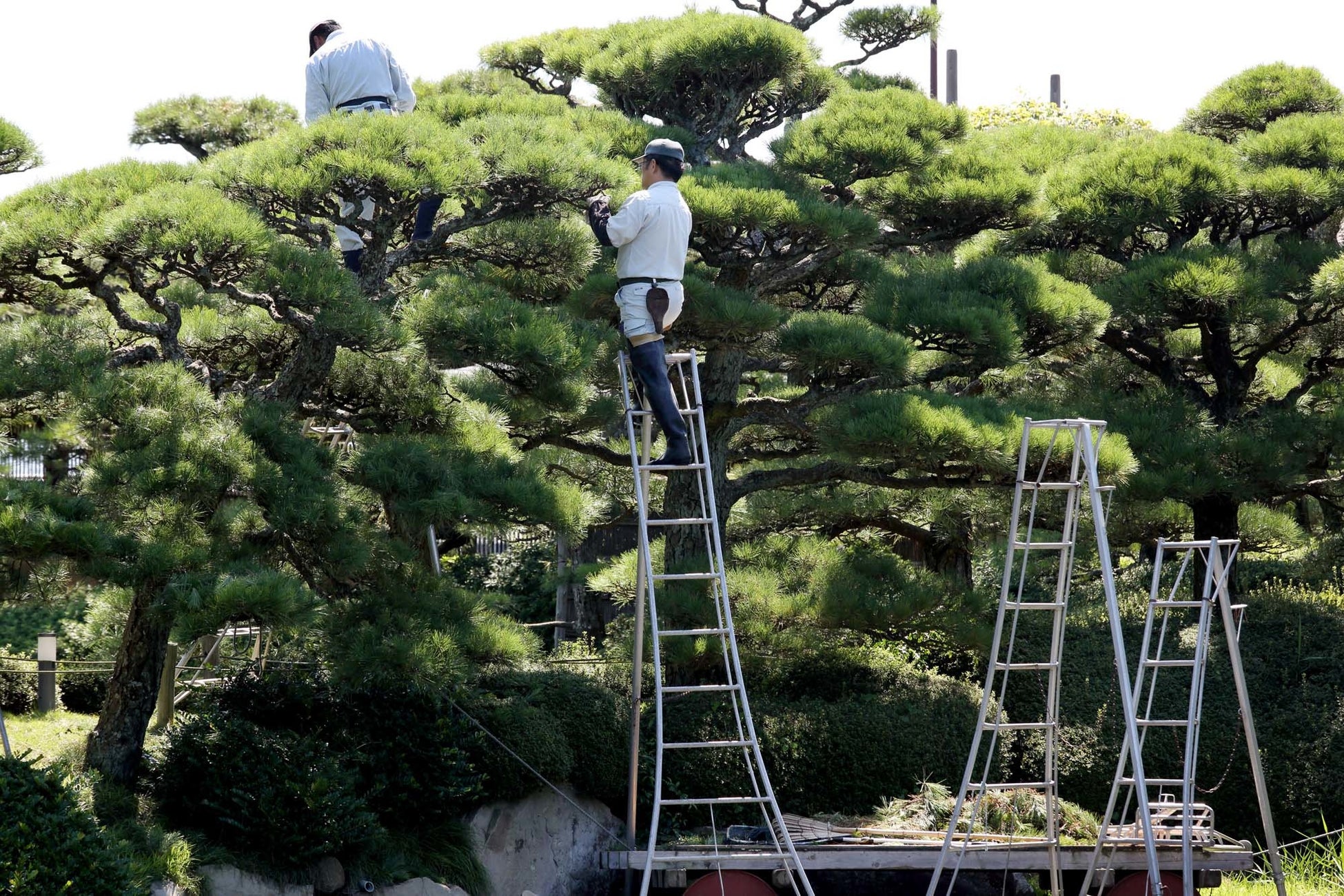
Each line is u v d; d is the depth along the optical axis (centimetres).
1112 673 3119
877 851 2155
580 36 3428
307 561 1984
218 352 2273
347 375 2181
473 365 2183
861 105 2836
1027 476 2459
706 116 3103
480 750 2341
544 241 2223
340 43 2220
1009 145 4022
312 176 1892
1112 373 3597
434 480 1961
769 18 2942
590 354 2116
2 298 2005
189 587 1634
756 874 2170
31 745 2245
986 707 1997
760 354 2719
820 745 2733
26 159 1872
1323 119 3562
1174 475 3044
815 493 3366
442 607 1992
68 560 1683
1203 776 2867
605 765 2533
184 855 1834
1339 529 4006
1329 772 2808
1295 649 3133
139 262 1798
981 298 2642
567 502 2081
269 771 2022
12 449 1750
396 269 2270
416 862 2148
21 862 1529
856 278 3038
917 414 2367
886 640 3259
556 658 3067
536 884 2342
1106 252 3512
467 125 2139
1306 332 3466
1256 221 3578
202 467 1730
